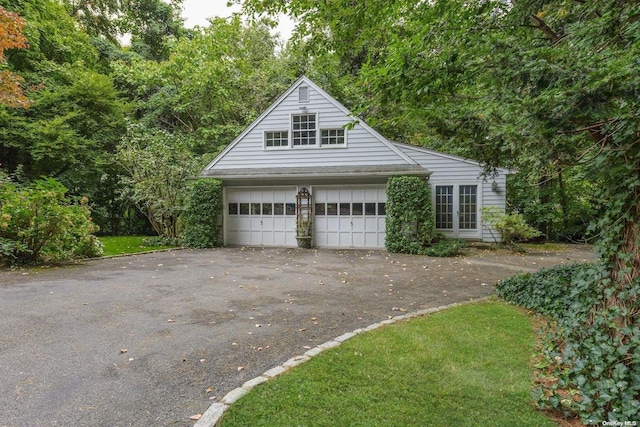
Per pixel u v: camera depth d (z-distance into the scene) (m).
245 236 13.75
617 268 3.26
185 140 17.89
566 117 2.96
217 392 2.95
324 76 19.05
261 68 21.30
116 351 3.78
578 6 4.64
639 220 3.09
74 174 16.98
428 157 14.90
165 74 19.55
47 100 15.45
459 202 14.69
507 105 3.64
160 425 2.51
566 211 14.97
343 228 12.91
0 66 13.04
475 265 9.32
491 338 4.05
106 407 2.73
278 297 6.00
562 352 3.30
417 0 5.66
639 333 2.61
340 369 3.25
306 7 7.32
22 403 2.78
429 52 4.78
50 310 5.19
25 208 8.63
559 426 2.52
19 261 8.81
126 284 6.92
